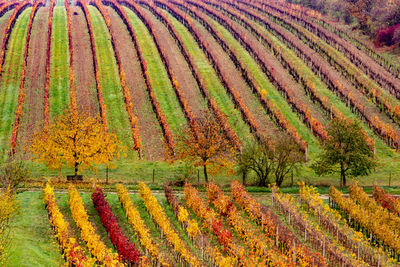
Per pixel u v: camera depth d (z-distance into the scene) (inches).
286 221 2310.5
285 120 3804.1
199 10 7854.3
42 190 2647.6
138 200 2527.1
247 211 2320.4
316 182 3090.6
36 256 1731.1
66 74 4958.2
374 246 2105.1
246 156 2915.8
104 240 2000.5
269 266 1878.7
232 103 4379.9
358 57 5226.4
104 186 2792.8
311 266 1791.3
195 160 3166.8
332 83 4608.8
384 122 3973.9
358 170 2901.1
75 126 2908.5
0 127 3841.0
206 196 2647.6
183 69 5206.7
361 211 2236.7
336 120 2972.4
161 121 3873.0
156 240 2046.0
